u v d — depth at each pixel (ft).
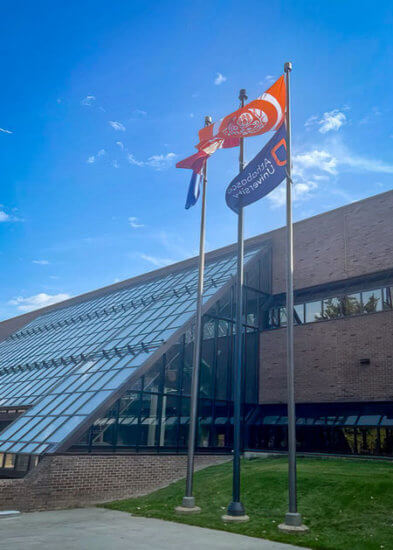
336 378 78.54
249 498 52.34
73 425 64.75
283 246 95.40
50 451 59.88
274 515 46.52
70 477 58.70
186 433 74.84
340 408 78.64
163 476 67.21
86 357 92.99
